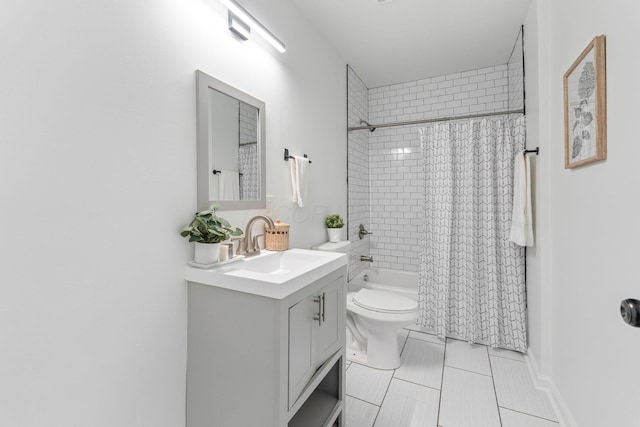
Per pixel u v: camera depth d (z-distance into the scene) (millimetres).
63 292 902
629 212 936
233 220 1542
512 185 2295
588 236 1244
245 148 1609
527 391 1802
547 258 1782
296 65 2082
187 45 1280
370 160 3650
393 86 3521
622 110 965
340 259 1542
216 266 1294
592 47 1132
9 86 788
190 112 1304
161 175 1184
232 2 1334
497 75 3031
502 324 2359
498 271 2367
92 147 962
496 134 2377
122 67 1040
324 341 1398
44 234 860
